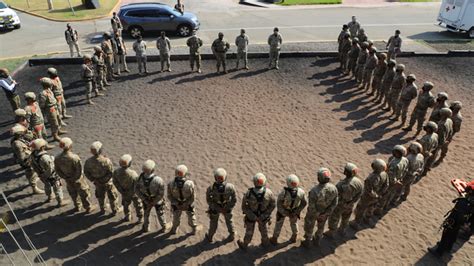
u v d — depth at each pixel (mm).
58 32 23406
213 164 11359
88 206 9242
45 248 8281
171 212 9438
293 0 31734
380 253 8359
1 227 8781
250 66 18297
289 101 15242
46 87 11953
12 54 19812
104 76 15969
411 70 17969
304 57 19375
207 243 8531
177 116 14055
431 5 31219
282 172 11055
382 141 12625
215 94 15695
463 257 8328
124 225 9000
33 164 8961
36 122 11406
